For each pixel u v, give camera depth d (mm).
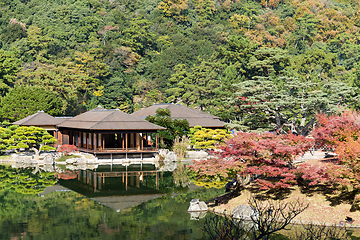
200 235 23594
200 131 67188
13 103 84188
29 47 141625
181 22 180625
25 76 110875
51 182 42562
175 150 64062
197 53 155750
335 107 52750
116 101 123250
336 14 194625
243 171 27984
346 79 116000
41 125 71562
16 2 177000
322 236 22062
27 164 57969
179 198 34281
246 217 25641
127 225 26125
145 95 133500
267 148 27625
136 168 53344
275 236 22203
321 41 181000
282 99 53719
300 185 29031
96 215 28734
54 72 115125
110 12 172875
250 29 179750
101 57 141500
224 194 32375
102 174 48125
